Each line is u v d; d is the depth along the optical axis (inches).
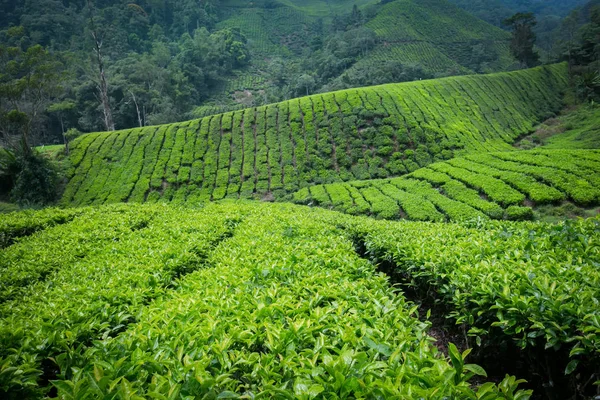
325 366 122.6
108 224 557.6
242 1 6599.4
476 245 295.4
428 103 1776.6
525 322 176.9
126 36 4173.2
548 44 4505.4
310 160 1446.9
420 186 1097.4
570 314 165.5
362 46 4030.5
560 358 181.6
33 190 1279.5
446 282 255.8
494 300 199.8
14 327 191.6
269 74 4347.9
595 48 2504.9
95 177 1428.4
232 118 1706.4
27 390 141.6
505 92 2132.1
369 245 404.2
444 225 460.1
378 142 1483.8
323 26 5969.5
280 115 1678.2
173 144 1577.3
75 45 3550.7
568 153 1048.2
